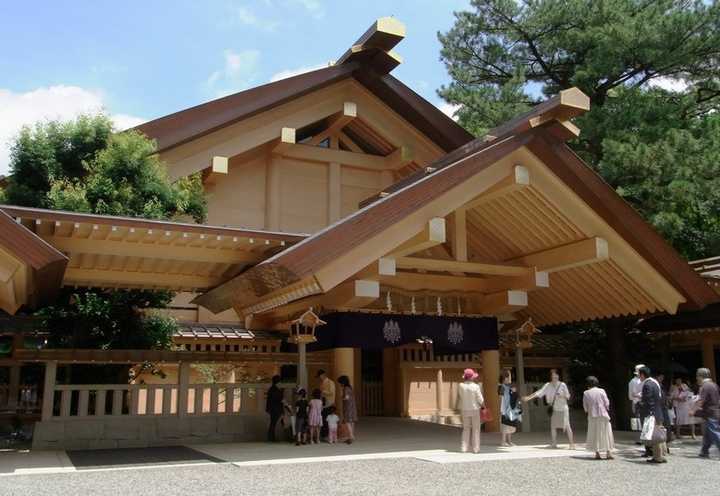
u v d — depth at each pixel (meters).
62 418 11.59
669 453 10.91
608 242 12.49
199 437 12.38
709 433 10.24
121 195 13.76
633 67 22.88
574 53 24.81
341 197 19.50
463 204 11.40
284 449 11.11
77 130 14.83
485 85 27.34
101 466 9.09
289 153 18.73
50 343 14.15
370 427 15.25
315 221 18.98
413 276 13.23
